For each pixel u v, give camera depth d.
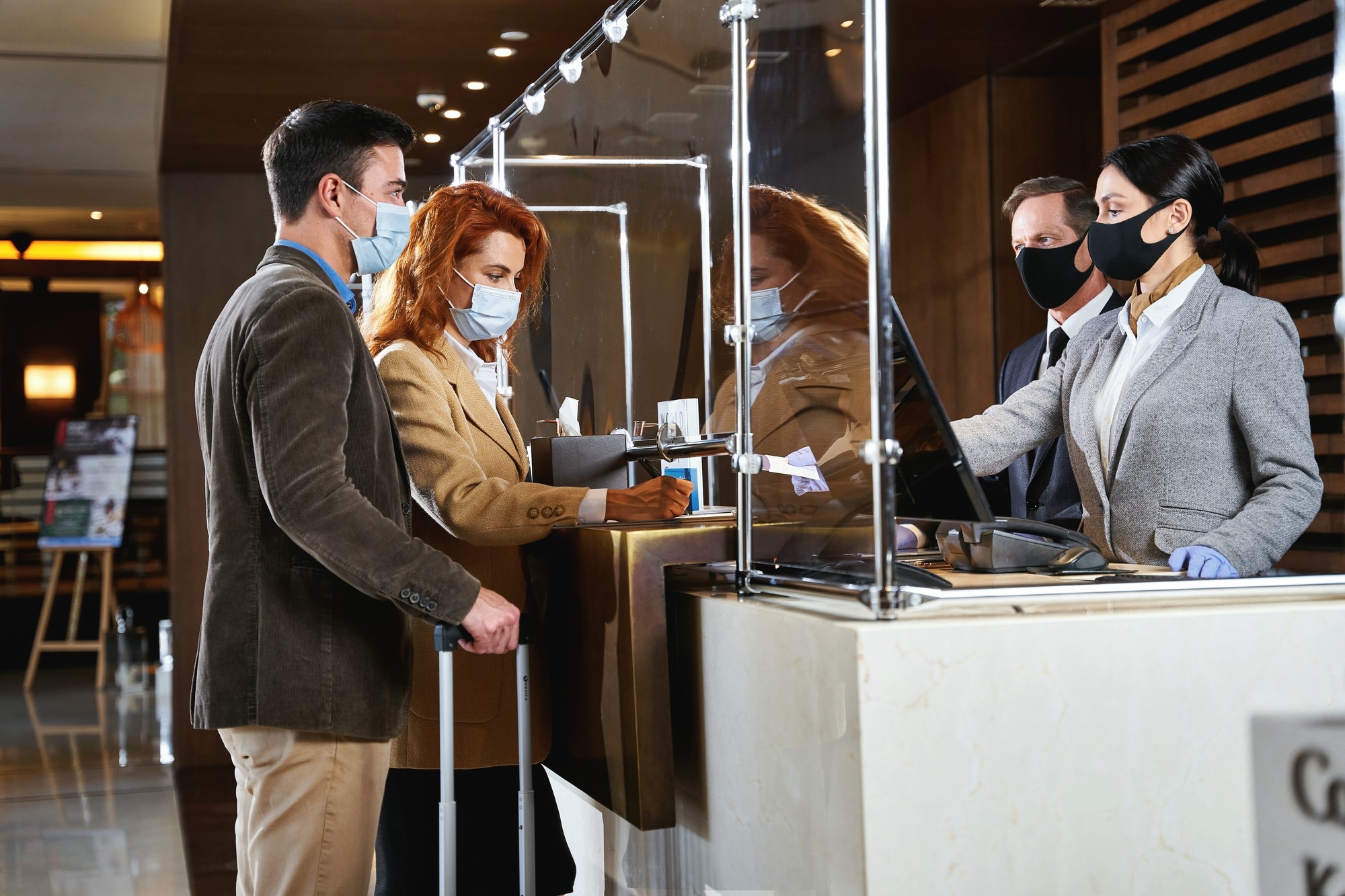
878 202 1.27
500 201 2.06
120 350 11.71
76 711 6.87
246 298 1.61
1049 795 1.23
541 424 2.66
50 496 8.05
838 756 1.24
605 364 2.28
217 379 1.61
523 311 2.19
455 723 1.94
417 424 1.86
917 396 1.38
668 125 1.95
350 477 1.61
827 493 1.38
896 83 4.72
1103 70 3.95
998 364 4.61
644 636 1.62
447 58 4.12
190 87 4.36
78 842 4.18
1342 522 3.10
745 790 1.49
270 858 1.59
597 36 2.27
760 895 1.46
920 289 5.17
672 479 1.81
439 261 2.01
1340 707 1.29
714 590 1.69
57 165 7.05
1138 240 1.89
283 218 1.76
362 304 4.26
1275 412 1.69
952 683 1.21
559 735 1.97
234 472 1.60
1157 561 1.80
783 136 1.52
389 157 1.79
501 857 2.03
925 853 1.20
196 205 5.50
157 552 9.42
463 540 1.86
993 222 4.62
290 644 1.56
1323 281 3.15
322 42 3.93
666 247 1.98
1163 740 1.25
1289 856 1.28
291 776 1.58
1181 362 1.79
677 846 1.75
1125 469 1.84
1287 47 3.30
